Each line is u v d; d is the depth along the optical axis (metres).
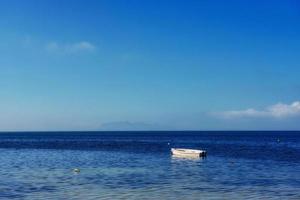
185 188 43.88
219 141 191.12
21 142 184.12
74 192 41.34
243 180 50.16
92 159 83.19
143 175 55.12
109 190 42.56
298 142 174.38
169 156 90.75
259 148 125.62
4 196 39.25
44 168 64.69
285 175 55.12
